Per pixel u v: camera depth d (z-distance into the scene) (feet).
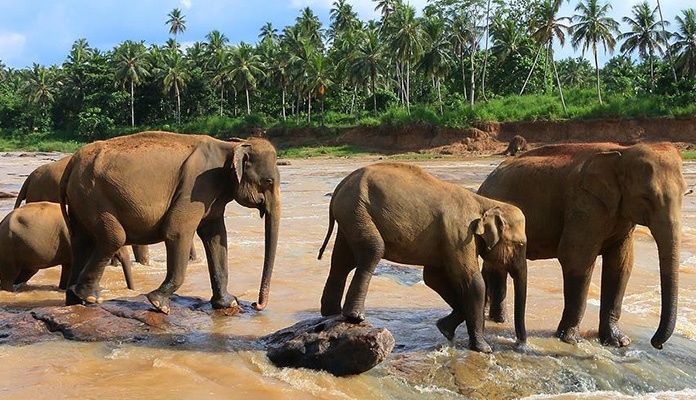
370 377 16.12
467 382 16.19
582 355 18.49
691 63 173.99
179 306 21.72
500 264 18.43
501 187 21.59
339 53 220.64
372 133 186.09
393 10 211.20
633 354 18.80
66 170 21.38
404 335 19.76
